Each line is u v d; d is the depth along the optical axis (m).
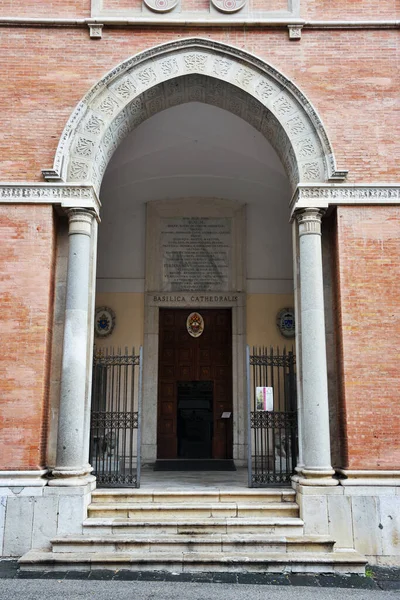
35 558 7.82
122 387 14.34
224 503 9.02
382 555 8.43
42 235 9.34
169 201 15.12
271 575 7.66
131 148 12.94
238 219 15.14
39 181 9.52
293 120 9.84
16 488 8.55
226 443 14.65
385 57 10.01
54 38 9.98
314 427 8.94
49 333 9.24
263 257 15.05
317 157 9.72
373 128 9.79
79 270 9.30
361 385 9.03
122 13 10.08
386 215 9.53
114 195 14.69
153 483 10.52
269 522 8.52
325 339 9.48
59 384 9.32
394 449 8.84
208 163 13.77
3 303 9.12
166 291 14.91
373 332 9.19
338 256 9.41
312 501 8.62
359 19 10.10
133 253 15.03
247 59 9.94
